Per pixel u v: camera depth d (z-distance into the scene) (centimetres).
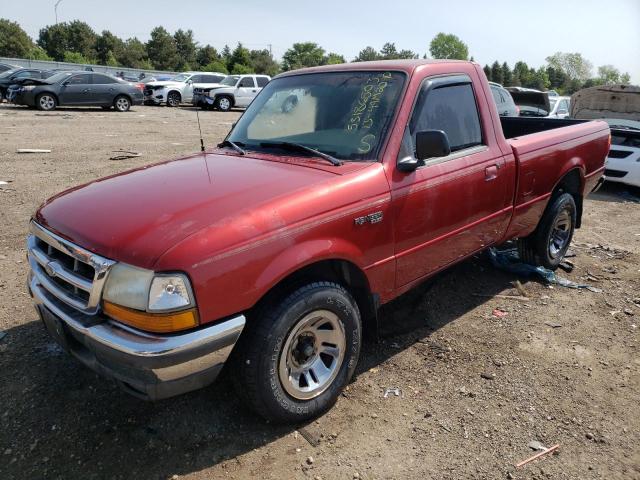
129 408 307
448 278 496
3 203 694
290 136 362
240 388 274
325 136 344
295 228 267
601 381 341
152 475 260
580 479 260
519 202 428
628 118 1070
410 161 325
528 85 11038
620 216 775
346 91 356
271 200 269
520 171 417
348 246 292
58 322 270
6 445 278
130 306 237
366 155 320
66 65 5178
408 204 323
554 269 521
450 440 286
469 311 435
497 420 301
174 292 232
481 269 520
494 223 407
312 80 384
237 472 263
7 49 8144
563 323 417
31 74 2320
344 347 305
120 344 236
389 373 346
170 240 238
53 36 8856
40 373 338
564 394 326
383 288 328
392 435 289
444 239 361
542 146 443
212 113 2336
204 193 278
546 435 290
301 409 289
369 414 306
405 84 340
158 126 1667
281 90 399
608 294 474
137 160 1034
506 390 329
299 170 308
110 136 1370
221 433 289
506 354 370
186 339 237
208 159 354
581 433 292
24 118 1706
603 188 978
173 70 9462
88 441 281
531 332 402
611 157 922
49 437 284
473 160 372
